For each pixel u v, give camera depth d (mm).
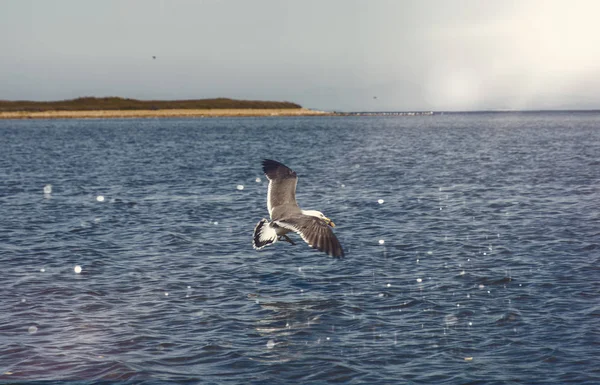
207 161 63812
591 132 127438
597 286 17234
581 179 42906
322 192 38156
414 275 18891
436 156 66938
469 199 34250
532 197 34562
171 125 191000
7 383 11773
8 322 14891
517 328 14344
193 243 23656
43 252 21953
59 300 16547
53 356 13000
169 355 13102
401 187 40188
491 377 11969
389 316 15336
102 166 57688
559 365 12414
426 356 12984
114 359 12859
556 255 20891
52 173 50906
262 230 10742
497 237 24031
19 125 187000
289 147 86938
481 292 17047
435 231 25516
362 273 19219
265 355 13109
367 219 28609
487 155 67312
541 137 107812
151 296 16969
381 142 97750
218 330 14477
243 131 145875
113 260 20906
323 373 12250
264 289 17625
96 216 29625
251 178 47281
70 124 197625
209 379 12023
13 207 32281
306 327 14641
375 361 12773
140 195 37375
